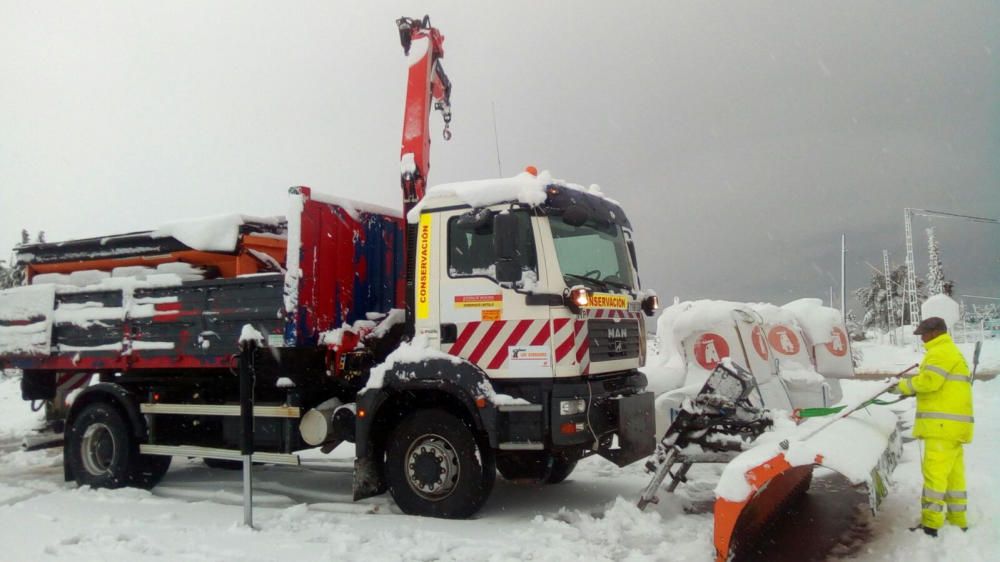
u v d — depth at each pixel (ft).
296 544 18.75
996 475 23.89
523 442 19.90
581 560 16.89
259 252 25.67
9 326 28.58
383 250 26.07
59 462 33.99
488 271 20.85
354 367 23.12
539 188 20.57
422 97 26.81
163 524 21.15
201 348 23.91
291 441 22.95
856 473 15.01
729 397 20.11
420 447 21.56
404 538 18.97
